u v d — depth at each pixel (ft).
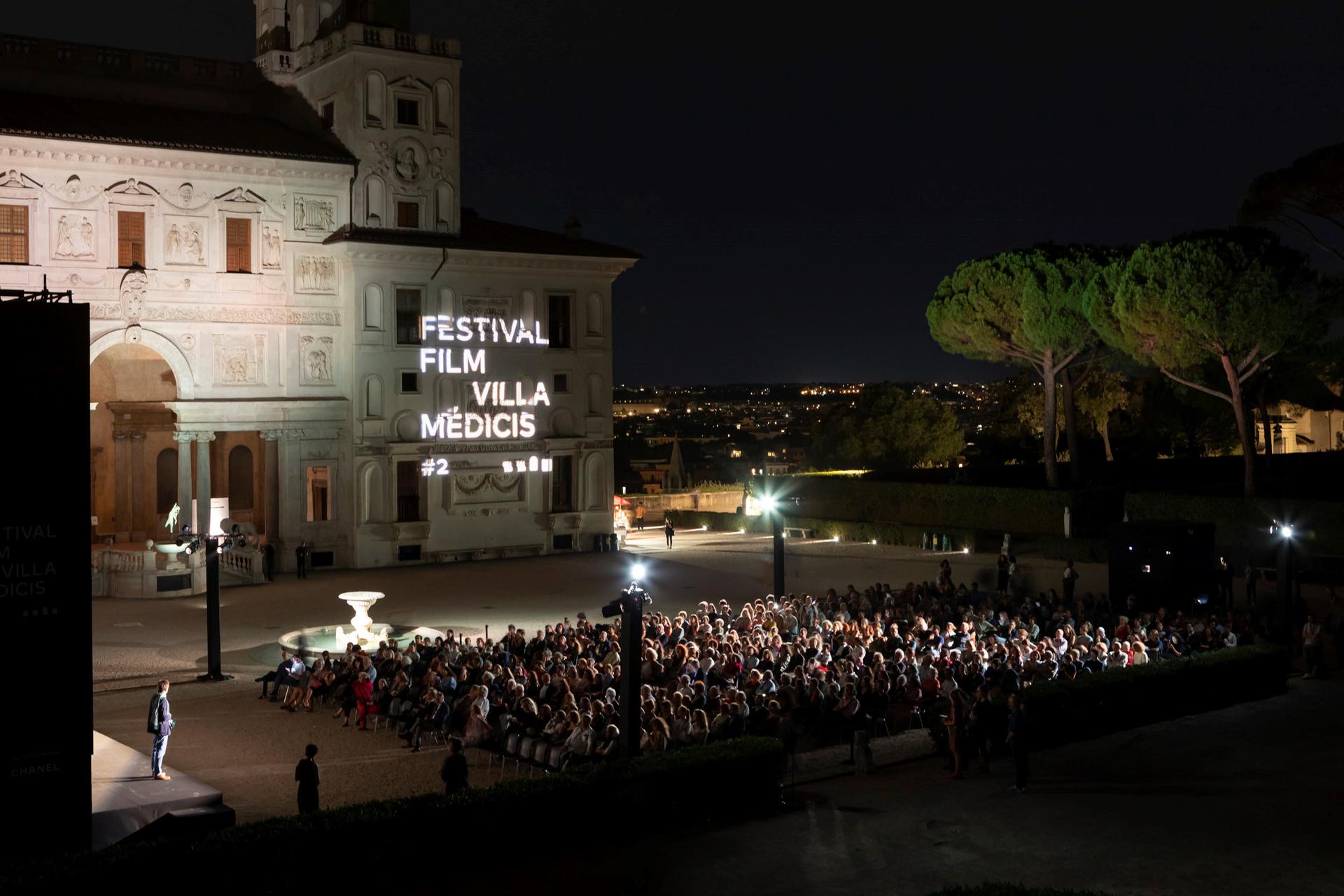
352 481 199.00
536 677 99.96
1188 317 193.36
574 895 65.05
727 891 65.51
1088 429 346.13
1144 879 67.10
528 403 214.90
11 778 65.21
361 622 140.05
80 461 66.95
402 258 200.23
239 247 190.60
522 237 219.20
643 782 75.20
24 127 170.71
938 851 71.67
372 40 199.41
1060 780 86.02
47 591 66.08
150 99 204.85
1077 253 241.35
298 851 64.13
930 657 104.12
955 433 370.53
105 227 177.06
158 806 76.54
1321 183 191.31
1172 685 103.65
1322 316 201.67
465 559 209.36
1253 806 79.77
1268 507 190.49
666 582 187.42
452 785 74.02
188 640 142.61
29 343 65.51
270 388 193.57
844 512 261.03
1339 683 117.70
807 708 93.35
